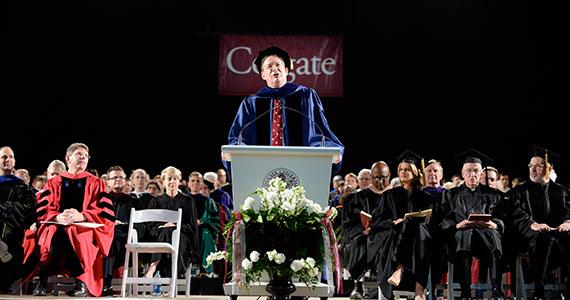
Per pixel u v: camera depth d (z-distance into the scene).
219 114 17.72
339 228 10.96
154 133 17.56
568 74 17.02
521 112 17.19
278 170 5.48
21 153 16.69
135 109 17.53
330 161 5.49
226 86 16.48
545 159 9.02
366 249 9.01
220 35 16.59
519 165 16.97
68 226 9.08
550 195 8.86
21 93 16.81
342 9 18.03
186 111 17.69
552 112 17.02
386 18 17.94
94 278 9.06
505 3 17.52
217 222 12.15
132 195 11.78
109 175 11.57
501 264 8.24
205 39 17.84
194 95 17.72
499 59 17.47
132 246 9.30
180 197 11.09
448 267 8.30
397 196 8.48
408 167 8.51
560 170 16.33
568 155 16.58
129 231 9.44
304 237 5.43
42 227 9.16
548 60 17.22
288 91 6.66
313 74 16.50
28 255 9.29
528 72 17.28
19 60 16.86
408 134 17.64
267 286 5.34
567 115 16.91
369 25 17.95
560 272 8.79
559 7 17.22
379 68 17.84
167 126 17.61
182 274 11.20
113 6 17.64
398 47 17.84
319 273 5.47
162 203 11.00
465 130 17.45
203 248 11.96
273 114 6.61
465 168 8.66
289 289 5.32
